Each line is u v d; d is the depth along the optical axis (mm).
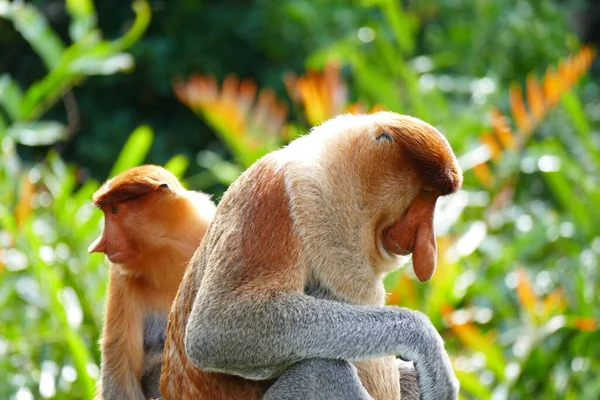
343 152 6527
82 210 12133
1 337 11594
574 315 12227
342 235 6461
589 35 26906
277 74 21516
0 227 12227
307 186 6359
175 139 22906
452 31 19609
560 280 13078
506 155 13336
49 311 11297
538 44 19297
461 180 6715
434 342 6473
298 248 6312
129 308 8211
